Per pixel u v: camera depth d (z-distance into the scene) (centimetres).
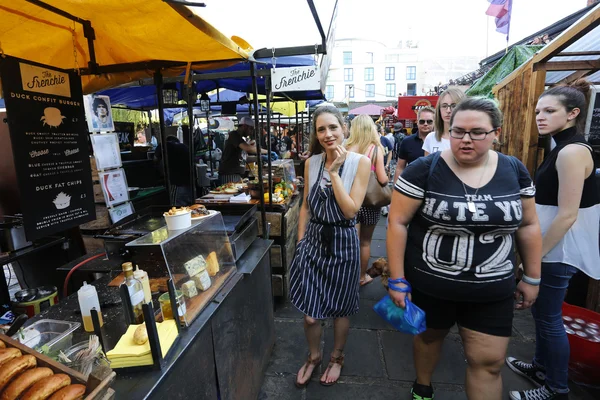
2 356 87
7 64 166
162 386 106
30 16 178
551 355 188
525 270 159
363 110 1605
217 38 155
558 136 179
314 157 209
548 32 614
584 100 170
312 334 215
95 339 111
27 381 81
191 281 140
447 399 206
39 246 246
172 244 136
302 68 265
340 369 226
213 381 143
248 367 189
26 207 179
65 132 200
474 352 151
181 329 125
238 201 312
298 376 219
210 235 166
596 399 202
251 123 528
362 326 285
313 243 199
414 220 160
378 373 230
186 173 521
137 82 421
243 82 543
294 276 207
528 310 298
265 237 258
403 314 154
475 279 143
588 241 178
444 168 146
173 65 232
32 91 179
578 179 163
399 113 934
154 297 143
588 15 229
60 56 219
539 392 195
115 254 179
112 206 346
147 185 503
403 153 347
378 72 4944
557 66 283
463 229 140
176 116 927
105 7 159
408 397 209
